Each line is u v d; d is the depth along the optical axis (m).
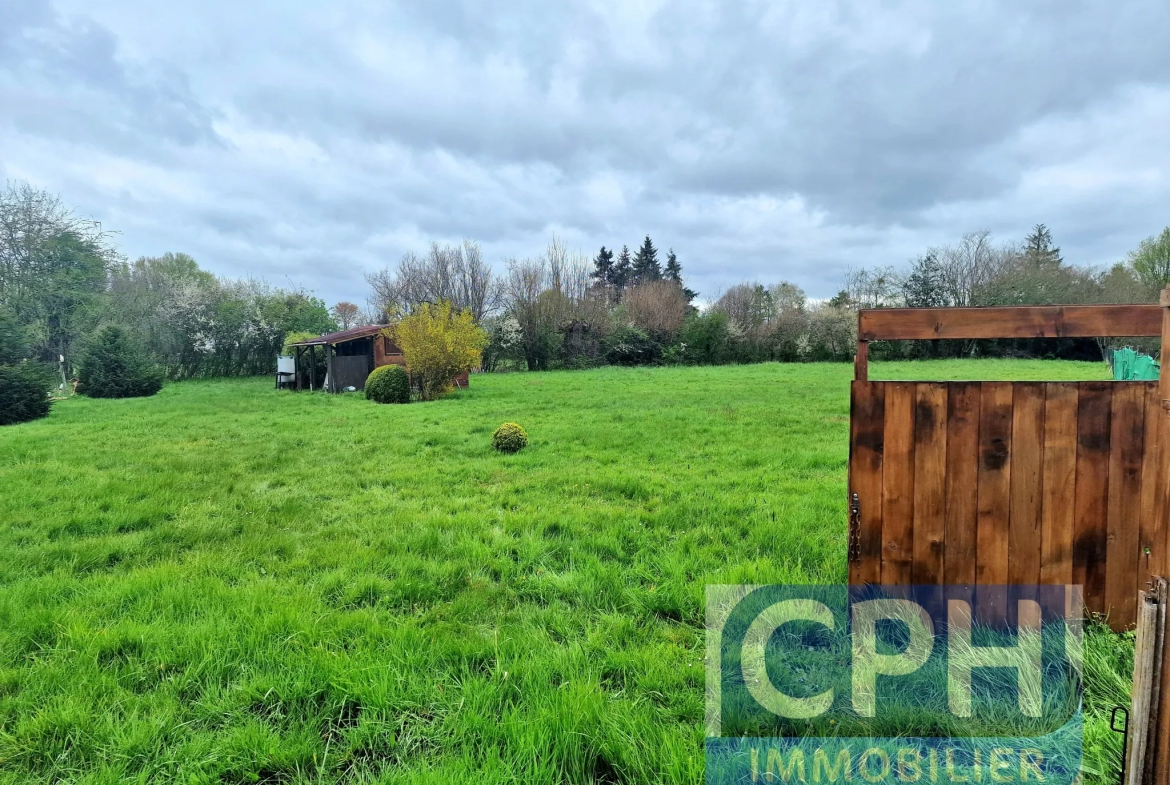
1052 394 2.64
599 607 3.20
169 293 28.55
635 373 27.64
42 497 5.56
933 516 2.74
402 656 2.60
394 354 21.36
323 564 3.86
